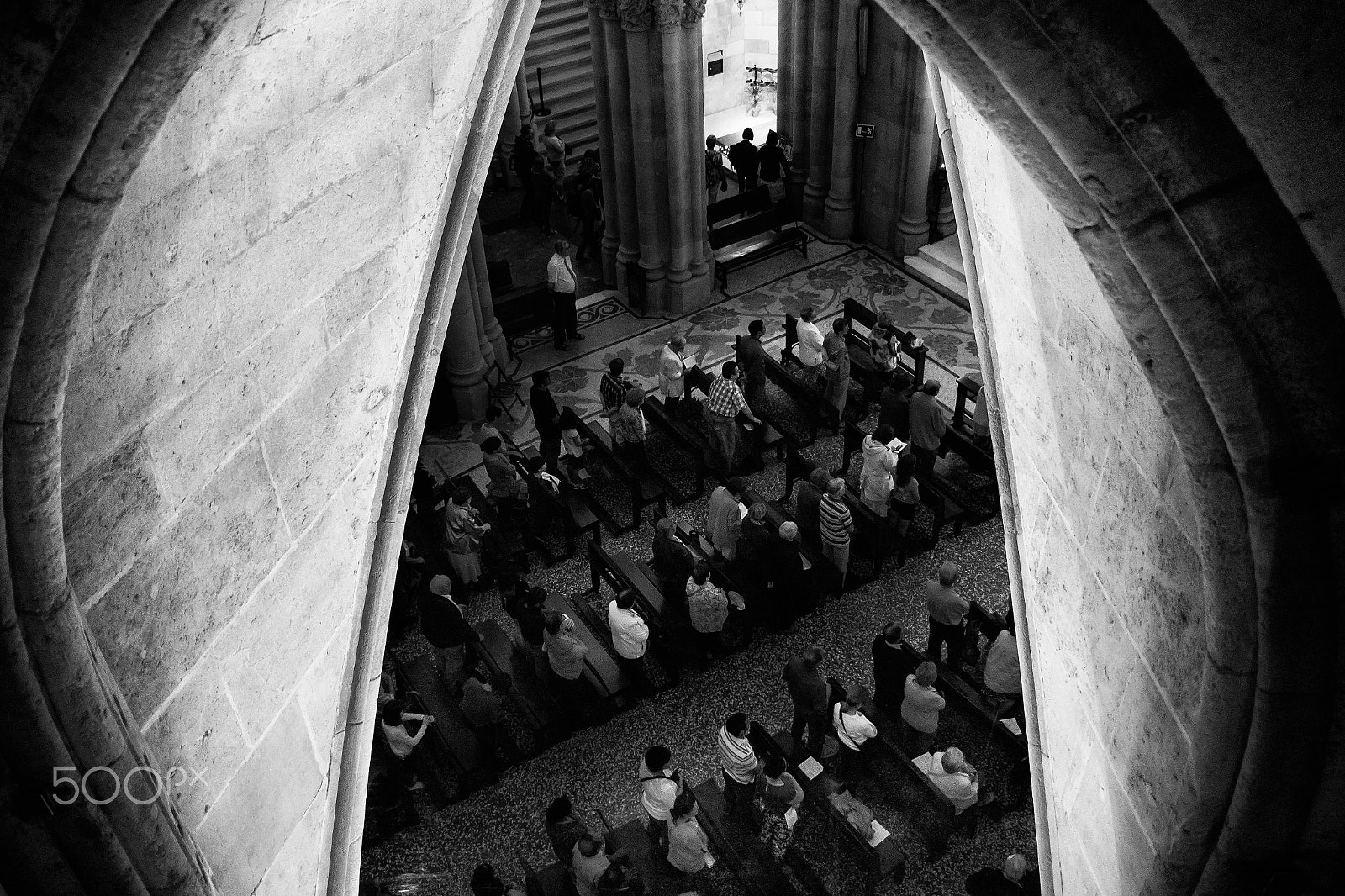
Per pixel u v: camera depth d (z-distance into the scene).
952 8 1.74
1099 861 3.16
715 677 13.52
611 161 19.05
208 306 2.47
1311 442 1.85
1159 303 1.87
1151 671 2.64
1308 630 1.96
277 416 2.85
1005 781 12.10
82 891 2.37
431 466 16.80
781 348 19.03
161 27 1.73
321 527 3.21
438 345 3.62
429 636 12.78
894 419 15.39
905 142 19.66
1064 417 3.11
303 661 3.27
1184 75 1.68
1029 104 1.80
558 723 12.70
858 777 12.01
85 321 2.10
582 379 18.42
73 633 2.13
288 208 2.64
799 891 11.36
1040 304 3.10
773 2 25.67
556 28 24.50
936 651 13.12
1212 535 2.06
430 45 2.95
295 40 2.36
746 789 11.30
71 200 1.80
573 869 10.66
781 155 21.98
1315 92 1.56
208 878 2.66
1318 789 2.11
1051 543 3.47
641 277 19.42
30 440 1.92
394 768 11.79
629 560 14.21
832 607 14.35
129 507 2.37
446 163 3.32
